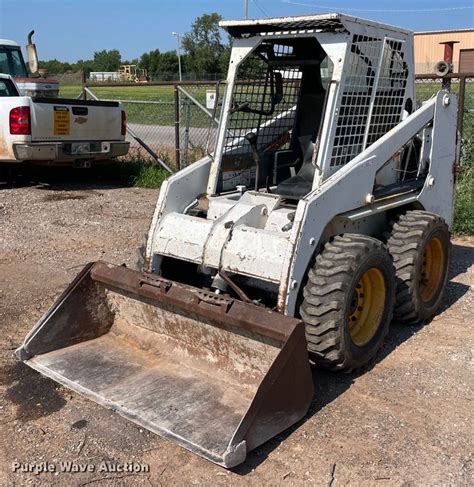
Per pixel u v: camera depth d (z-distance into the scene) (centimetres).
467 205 807
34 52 1331
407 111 541
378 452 365
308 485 339
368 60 474
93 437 382
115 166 1251
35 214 934
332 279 410
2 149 1053
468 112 895
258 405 351
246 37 493
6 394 430
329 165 460
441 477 344
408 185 520
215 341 419
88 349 464
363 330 450
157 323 453
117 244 778
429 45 3100
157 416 382
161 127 1912
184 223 459
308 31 461
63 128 1077
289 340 357
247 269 417
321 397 421
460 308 575
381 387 434
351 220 454
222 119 503
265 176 542
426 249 523
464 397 422
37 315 562
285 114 544
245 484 340
